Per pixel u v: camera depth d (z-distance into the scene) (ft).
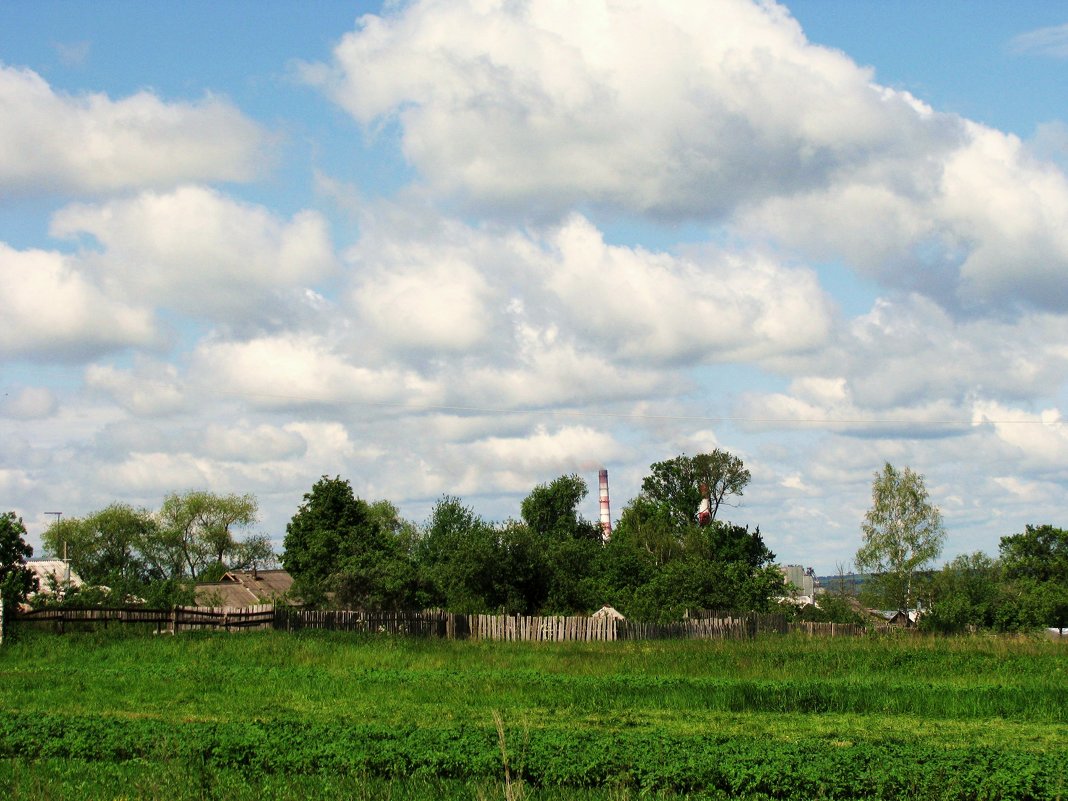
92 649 130.21
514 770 55.11
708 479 374.43
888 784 52.95
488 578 225.15
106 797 48.91
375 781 52.24
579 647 150.30
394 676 104.88
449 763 56.29
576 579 258.37
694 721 77.46
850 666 121.39
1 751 60.95
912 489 214.90
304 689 94.43
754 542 351.25
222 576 302.66
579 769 54.95
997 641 150.00
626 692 92.89
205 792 48.57
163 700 86.89
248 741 60.39
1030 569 345.51
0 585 153.99
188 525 369.71
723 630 197.26
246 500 375.04
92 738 62.85
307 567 251.80
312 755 57.93
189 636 144.97
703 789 53.93
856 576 239.30
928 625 201.98
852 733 72.49
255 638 142.10
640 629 183.62
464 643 157.07
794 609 253.03
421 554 356.38
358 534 250.57
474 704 86.17
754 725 75.82
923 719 81.25
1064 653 134.51
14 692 90.68
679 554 334.03
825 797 52.65
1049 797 51.90
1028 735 73.26
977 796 52.37
